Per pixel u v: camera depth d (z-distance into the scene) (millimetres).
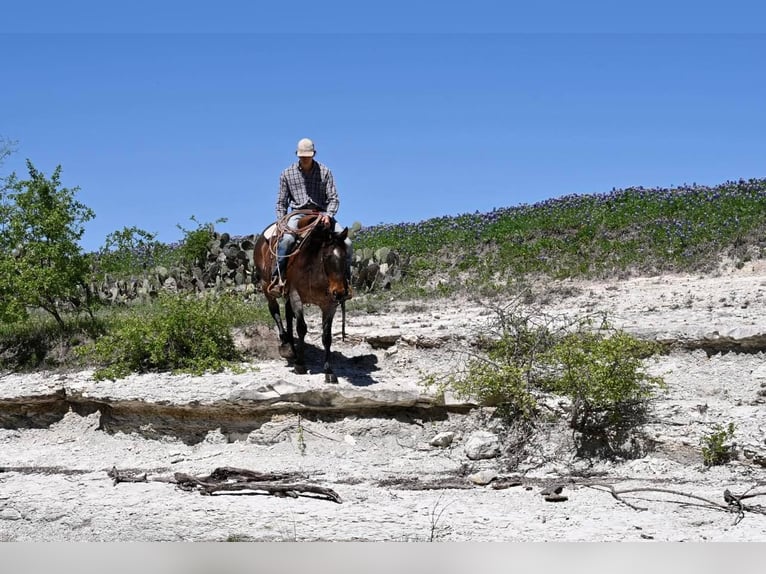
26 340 13367
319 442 10188
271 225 12031
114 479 9406
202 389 10648
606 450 9547
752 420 9188
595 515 7832
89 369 12164
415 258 19906
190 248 18812
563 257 17672
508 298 15070
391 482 9156
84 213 13898
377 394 10289
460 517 7789
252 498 8602
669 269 15945
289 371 11414
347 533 7414
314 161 11391
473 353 11289
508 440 9945
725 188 21188
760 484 8391
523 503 8336
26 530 7930
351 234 17766
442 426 10305
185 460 10141
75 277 13789
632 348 9953
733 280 14289
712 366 10484
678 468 8969
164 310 13586
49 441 11062
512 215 22438
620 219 19438
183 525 7828
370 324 13422
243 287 17594
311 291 10695
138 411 10828
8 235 13523
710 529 7352
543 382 10438
